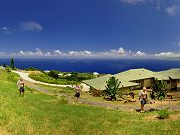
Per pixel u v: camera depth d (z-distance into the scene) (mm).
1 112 21828
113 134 20531
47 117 25266
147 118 27203
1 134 15984
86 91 71375
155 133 20422
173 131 20656
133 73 75562
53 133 19188
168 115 26641
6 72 88625
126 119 26984
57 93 60750
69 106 35312
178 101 49531
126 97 56156
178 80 72750
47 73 120500
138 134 20375
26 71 117188
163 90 51250
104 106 42781
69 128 21891
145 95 34594
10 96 35375
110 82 54594
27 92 50094
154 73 77125
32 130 18422
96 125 23641
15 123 19281
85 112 30750
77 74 124562
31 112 26078
